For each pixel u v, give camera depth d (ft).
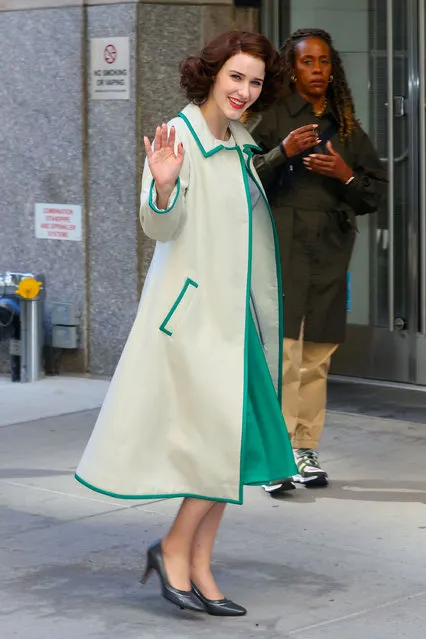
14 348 58.65
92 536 36.65
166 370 29.27
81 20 56.95
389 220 56.70
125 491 29.22
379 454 45.93
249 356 29.96
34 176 59.47
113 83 56.44
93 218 57.93
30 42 58.75
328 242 40.88
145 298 29.63
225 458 29.19
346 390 56.44
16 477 43.11
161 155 27.91
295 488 41.52
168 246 29.37
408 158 56.24
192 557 30.73
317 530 37.17
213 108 29.66
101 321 58.49
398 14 55.83
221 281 29.37
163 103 56.08
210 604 30.40
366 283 57.93
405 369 57.26
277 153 38.86
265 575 33.32
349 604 31.19
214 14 55.88
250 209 29.66
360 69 57.26
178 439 29.27
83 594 31.91
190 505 29.94
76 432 49.49
